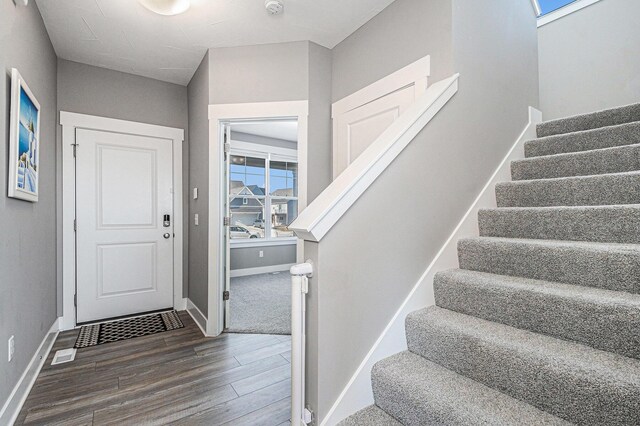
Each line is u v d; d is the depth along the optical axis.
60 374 2.10
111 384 1.98
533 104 2.53
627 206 1.37
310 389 1.33
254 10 2.32
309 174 2.77
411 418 1.21
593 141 1.99
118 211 3.22
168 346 2.56
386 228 1.48
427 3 1.99
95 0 2.15
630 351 1.02
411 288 1.57
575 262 1.33
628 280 1.19
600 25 2.83
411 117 1.63
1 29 1.51
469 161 1.91
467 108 1.90
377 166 1.43
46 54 2.49
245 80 2.82
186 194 3.59
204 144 2.98
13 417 1.63
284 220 6.29
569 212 1.55
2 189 1.52
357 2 2.24
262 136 5.89
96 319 3.11
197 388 1.94
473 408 1.05
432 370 1.32
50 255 2.64
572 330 1.15
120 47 2.78
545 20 3.19
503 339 1.19
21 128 1.75
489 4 2.09
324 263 1.29
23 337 1.85
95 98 3.12
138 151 3.34
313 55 2.79
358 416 1.32
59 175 2.94
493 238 1.76
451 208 1.80
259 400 1.82
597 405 0.92
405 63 2.14
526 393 1.08
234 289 4.56
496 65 2.13
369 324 1.42
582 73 2.94
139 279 3.33
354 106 2.61
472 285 1.46
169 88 3.52
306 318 1.36
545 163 2.02
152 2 2.13
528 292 1.27
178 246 3.54
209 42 2.73
